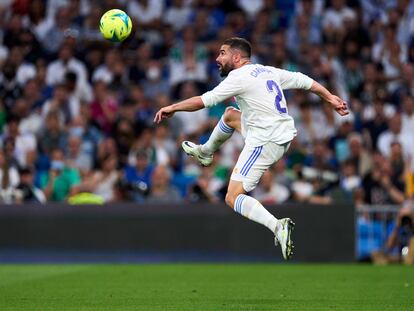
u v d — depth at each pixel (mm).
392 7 51656
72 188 38719
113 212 34562
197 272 29500
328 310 17578
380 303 19094
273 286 23938
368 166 41719
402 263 34562
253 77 19844
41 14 51969
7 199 38812
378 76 48000
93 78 48844
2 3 52375
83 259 34469
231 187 20078
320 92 20547
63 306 18406
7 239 34562
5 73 48781
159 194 38469
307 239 34312
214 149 22312
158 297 20500
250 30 50438
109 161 41188
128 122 44562
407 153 43094
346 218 34406
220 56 20672
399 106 47188
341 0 51406
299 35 50094
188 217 34469
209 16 51656
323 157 40469
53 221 34562
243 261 34250
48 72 48844
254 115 19906
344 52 49812
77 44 50250
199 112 46344
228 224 34375
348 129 44094
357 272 29516
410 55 49812
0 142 46125
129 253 34500
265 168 20062
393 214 34969
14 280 26000
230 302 19188
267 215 19312
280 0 52188
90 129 44812
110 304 18797
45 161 44031
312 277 27359
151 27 51281
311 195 39344
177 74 48750
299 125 45594
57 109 45250
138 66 48781
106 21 22547
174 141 45000
